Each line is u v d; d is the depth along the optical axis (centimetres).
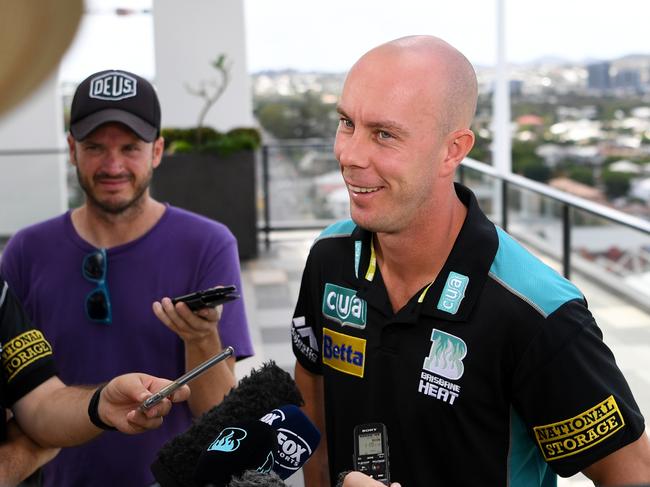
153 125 168
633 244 394
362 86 105
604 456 116
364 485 96
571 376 114
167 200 704
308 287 143
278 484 84
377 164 105
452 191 123
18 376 141
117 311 173
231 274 177
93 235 177
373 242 131
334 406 135
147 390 121
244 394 104
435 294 122
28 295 180
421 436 124
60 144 778
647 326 384
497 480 123
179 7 780
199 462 95
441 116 106
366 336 128
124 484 170
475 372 119
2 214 775
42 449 143
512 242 126
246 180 709
